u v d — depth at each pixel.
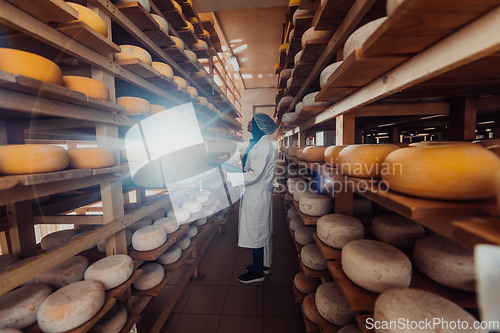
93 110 1.01
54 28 0.83
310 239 1.82
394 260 0.78
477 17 0.36
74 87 0.93
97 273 1.00
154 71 1.38
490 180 0.43
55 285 1.02
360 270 0.79
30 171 0.69
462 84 0.81
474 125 1.16
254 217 1.88
